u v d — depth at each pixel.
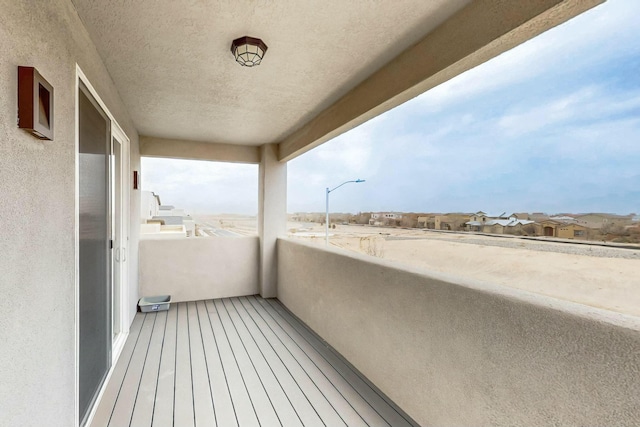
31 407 1.07
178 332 3.32
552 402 1.17
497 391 1.38
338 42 1.88
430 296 1.77
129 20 1.67
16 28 0.97
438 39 1.72
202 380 2.41
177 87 2.57
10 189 0.94
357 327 2.51
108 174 2.37
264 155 4.64
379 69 2.23
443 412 1.67
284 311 4.04
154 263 4.27
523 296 1.33
